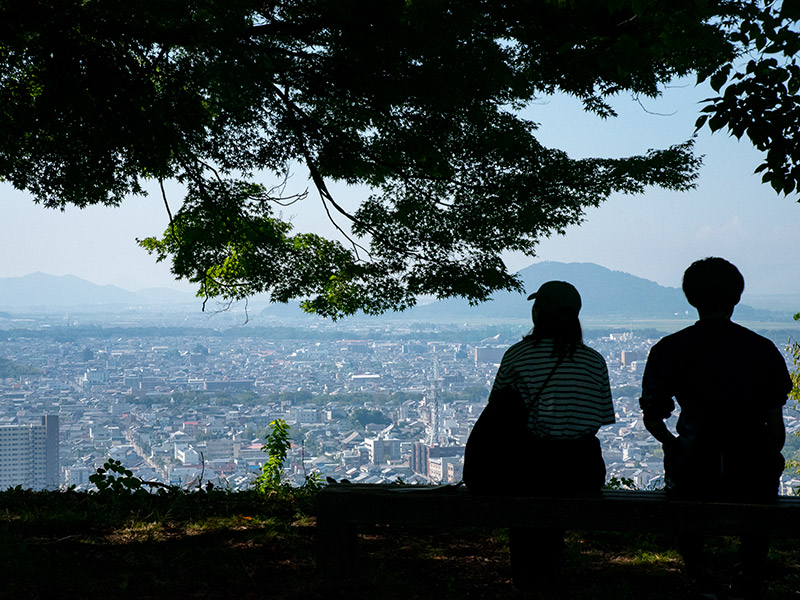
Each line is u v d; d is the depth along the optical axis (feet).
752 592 10.24
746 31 19.16
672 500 9.53
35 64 27.81
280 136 30.96
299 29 28.66
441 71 28.14
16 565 11.28
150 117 27.58
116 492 18.03
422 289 34.01
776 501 9.57
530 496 9.82
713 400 9.65
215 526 15.40
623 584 11.87
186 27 25.85
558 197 32.78
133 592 10.90
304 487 21.02
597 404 10.36
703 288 9.95
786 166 18.88
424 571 12.71
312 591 10.18
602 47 25.55
